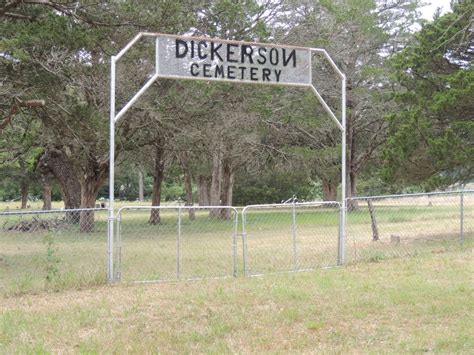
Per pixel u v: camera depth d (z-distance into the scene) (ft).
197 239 64.28
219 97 73.82
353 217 75.82
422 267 36.86
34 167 108.47
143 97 69.72
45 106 46.88
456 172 56.49
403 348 20.33
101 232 66.44
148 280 34.71
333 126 111.55
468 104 53.31
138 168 131.34
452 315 24.70
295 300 27.99
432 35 56.44
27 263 42.80
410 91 60.39
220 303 27.71
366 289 30.17
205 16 66.64
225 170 128.67
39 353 19.99
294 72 39.65
